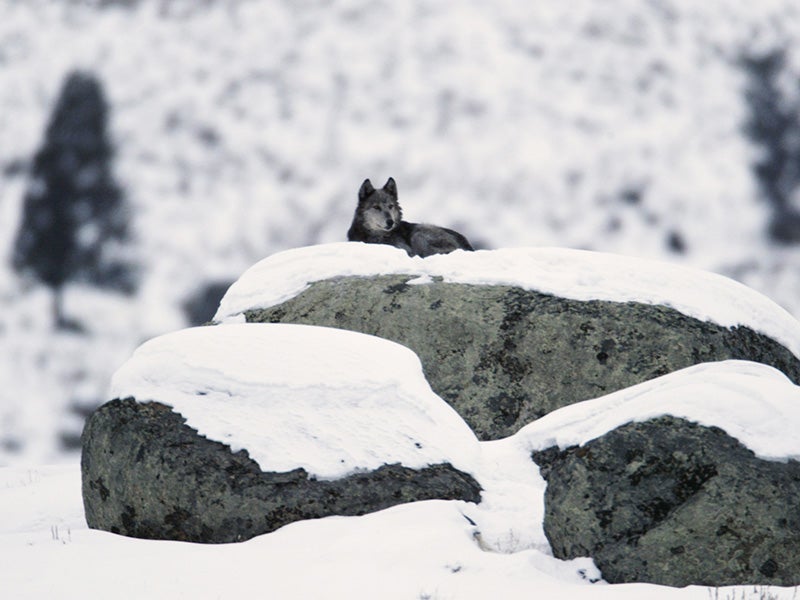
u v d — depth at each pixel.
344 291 54.38
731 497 27.83
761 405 29.73
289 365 38.16
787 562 26.89
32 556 30.98
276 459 34.94
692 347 48.03
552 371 48.84
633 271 51.56
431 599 25.11
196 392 37.69
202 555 30.25
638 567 27.97
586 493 29.75
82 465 39.09
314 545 30.52
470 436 38.88
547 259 52.91
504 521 33.69
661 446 29.58
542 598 25.28
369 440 35.97
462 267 53.97
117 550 31.48
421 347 50.84
